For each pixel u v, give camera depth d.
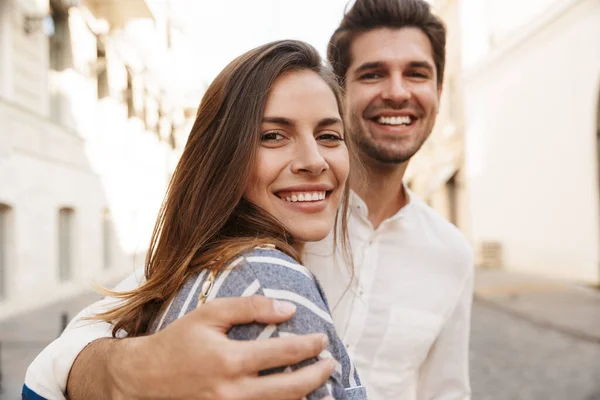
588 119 10.55
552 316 7.97
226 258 0.79
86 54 11.40
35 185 8.95
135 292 0.94
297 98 0.93
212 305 0.68
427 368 1.69
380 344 1.54
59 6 10.07
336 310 1.54
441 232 1.67
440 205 19.56
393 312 1.55
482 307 9.25
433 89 1.61
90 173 11.79
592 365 5.56
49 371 0.90
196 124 0.99
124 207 14.82
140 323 0.93
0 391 4.34
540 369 5.46
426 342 1.58
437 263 1.62
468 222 17.23
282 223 0.93
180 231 0.97
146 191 17.84
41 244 9.14
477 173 16.39
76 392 0.85
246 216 0.93
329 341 0.74
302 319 0.72
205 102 0.98
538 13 12.27
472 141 16.67
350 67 1.61
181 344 0.65
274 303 0.69
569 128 11.27
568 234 11.50
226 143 0.92
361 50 1.57
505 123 14.38
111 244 13.67
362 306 1.54
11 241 8.19
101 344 0.87
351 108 1.60
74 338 0.96
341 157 0.98
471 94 16.64
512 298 9.64
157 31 18.62
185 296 0.83
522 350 6.25
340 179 0.99
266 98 0.92
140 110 16.75
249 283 0.74
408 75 1.58
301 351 0.65
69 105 10.62
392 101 1.55
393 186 1.66
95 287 1.03
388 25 1.56
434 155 20.73
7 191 7.95
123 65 14.65
